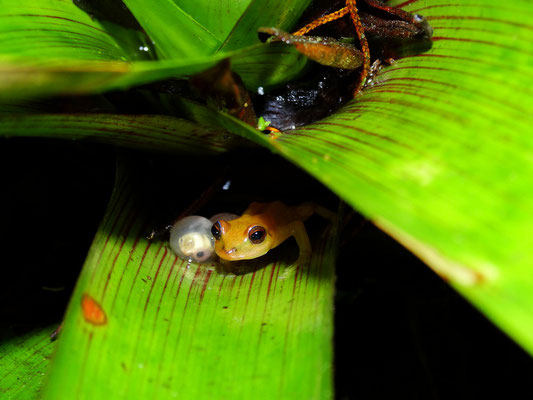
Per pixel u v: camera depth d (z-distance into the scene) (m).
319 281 0.14
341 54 0.14
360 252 0.17
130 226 0.15
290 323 0.13
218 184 0.16
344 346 0.17
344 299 0.17
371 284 0.17
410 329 0.17
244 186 0.16
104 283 0.13
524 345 0.09
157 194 0.16
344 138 0.13
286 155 0.12
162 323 0.13
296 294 0.14
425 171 0.12
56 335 0.15
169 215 0.15
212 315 0.14
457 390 0.16
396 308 0.17
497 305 0.10
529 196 0.11
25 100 0.14
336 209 0.16
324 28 0.14
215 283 0.15
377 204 0.11
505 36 0.13
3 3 0.14
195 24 0.14
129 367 0.13
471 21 0.13
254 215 0.16
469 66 0.13
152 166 0.16
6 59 0.11
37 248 0.17
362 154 0.12
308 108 0.15
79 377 0.13
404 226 0.11
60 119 0.13
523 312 0.10
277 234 0.15
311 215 0.17
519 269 0.10
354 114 0.13
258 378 0.13
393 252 0.17
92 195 0.18
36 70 0.11
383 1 0.15
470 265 0.10
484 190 0.12
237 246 0.15
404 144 0.12
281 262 0.15
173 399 0.13
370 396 0.16
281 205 0.16
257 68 0.14
